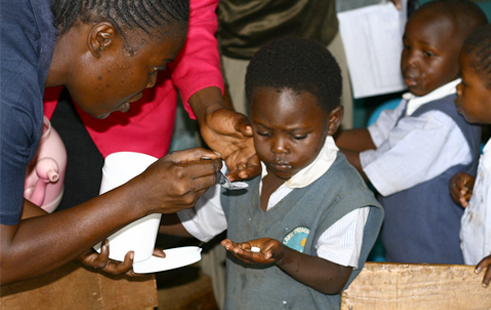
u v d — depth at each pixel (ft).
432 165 6.63
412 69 7.12
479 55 5.66
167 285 8.89
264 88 4.39
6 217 3.26
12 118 3.11
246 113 8.39
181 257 4.30
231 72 8.26
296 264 4.31
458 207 6.67
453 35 6.85
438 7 6.96
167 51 3.69
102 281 4.42
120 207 3.51
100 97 3.79
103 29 3.44
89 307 4.37
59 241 3.42
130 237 4.09
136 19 3.45
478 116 5.99
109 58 3.58
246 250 3.90
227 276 5.19
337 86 4.69
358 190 4.53
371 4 8.73
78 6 3.38
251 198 4.99
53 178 4.97
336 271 4.40
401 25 8.56
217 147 5.08
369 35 8.66
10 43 3.15
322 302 4.73
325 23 8.38
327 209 4.59
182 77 5.49
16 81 3.12
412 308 4.36
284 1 7.82
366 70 8.86
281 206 4.77
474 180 6.16
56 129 5.86
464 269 4.28
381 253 8.70
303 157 4.50
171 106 6.07
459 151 6.59
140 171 4.01
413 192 6.79
